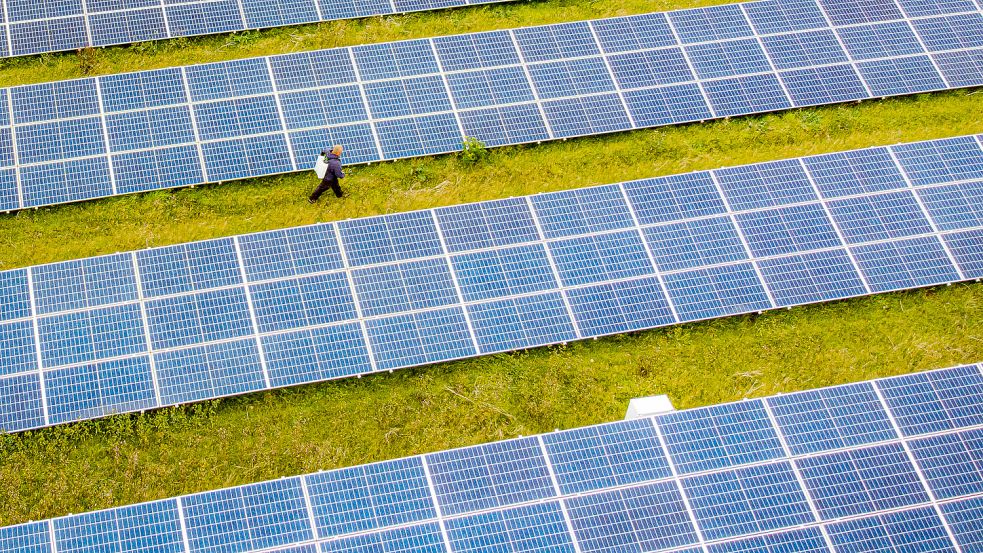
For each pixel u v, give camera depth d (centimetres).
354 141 2184
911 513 1739
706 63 2373
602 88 2316
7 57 2291
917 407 1858
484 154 2231
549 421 1969
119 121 2130
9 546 1631
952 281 2078
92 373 1819
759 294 2031
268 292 1930
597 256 2039
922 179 2183
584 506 1725
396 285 1969
